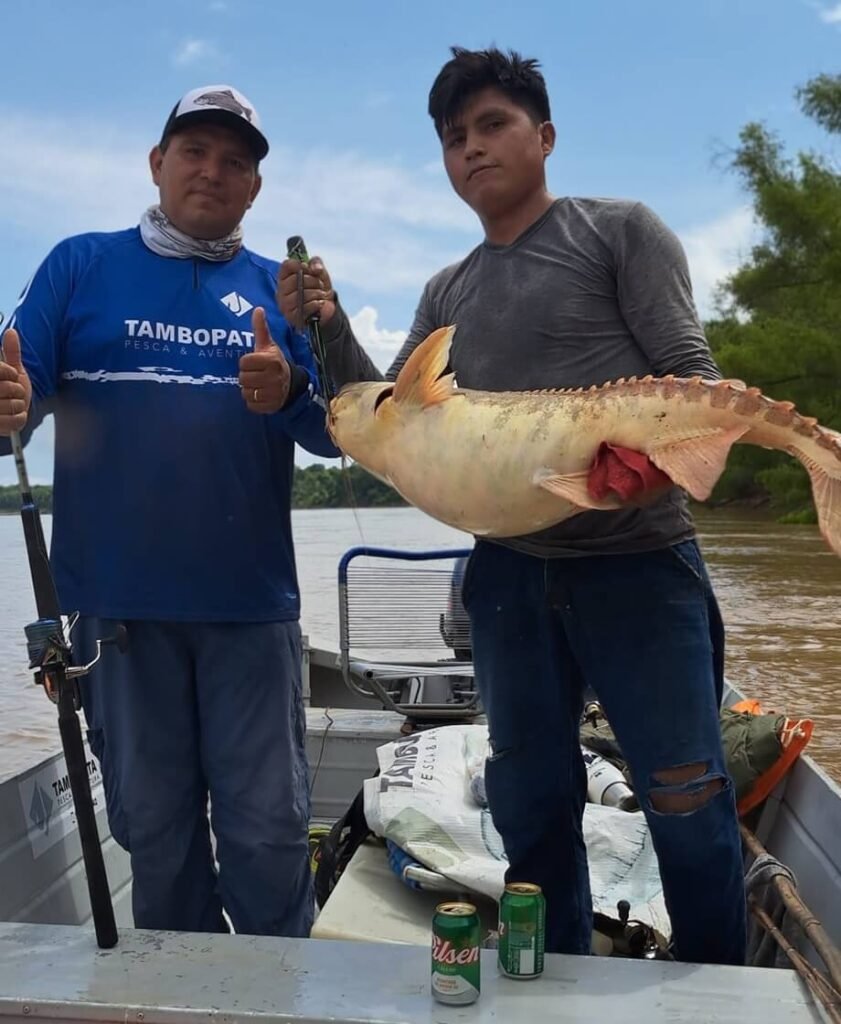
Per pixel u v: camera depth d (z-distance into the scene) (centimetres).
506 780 242
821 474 178
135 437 268
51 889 290
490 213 242
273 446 282
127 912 337
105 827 329
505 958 183
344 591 449
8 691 995
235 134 272
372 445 213
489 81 234
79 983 179
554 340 230
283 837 276
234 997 174
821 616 1430
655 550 223
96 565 269
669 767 217
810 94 3466
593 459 191
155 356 270
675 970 187
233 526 272
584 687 250
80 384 270
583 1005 174
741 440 186
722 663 240
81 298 273
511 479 196
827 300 3150
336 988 178
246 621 273
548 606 232
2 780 272
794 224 3259
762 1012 173
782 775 334
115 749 273
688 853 217
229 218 279
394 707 432
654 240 226
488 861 289
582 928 248
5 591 1738
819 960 247
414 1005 173
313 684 541
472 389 234
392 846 309
